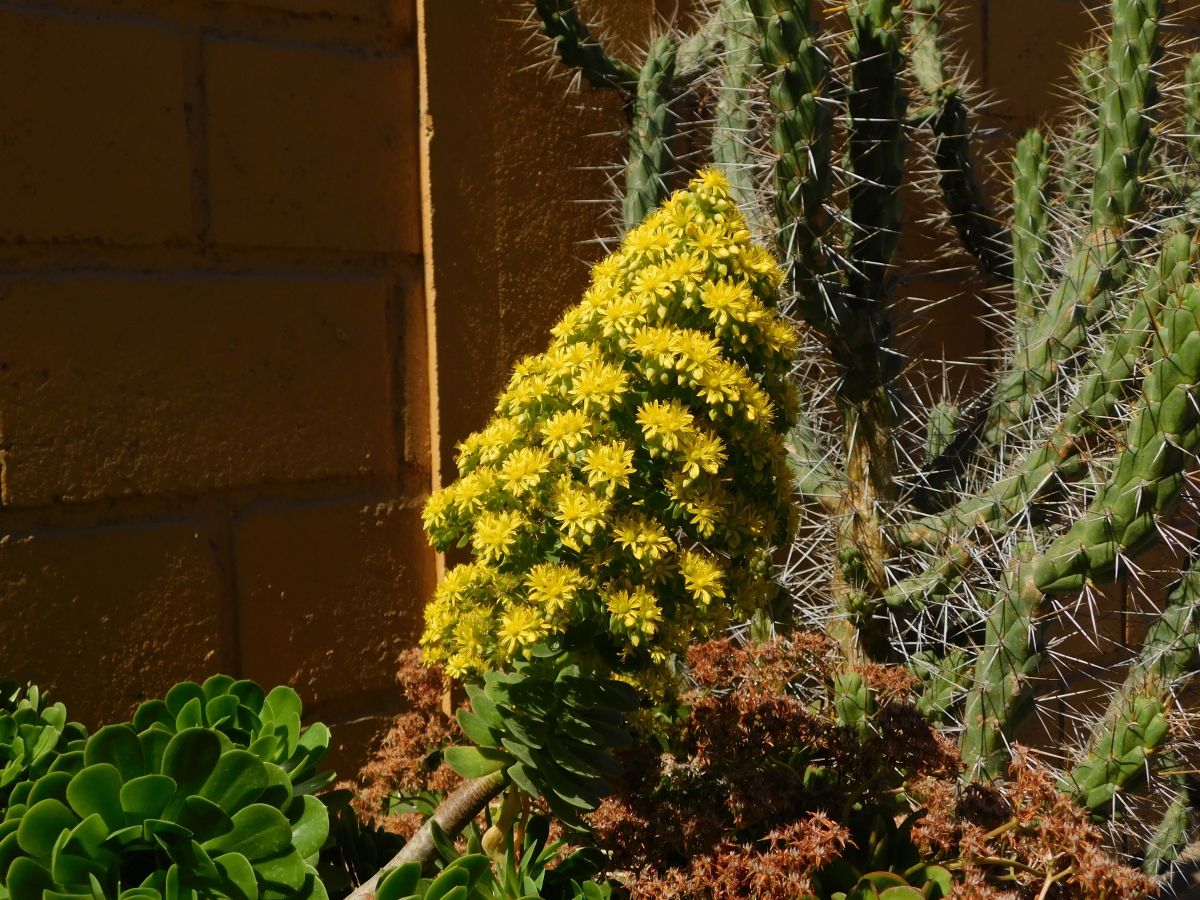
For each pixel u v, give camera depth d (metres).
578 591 1.44
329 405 1.86
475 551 1.46
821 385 2.04
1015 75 2.52
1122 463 1.75
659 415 1.43
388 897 1.45
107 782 1.42
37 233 1.69
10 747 1.53
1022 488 1.93
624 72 1.99
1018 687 1.81
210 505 1.79
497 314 1.95
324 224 1.84
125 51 1.73
